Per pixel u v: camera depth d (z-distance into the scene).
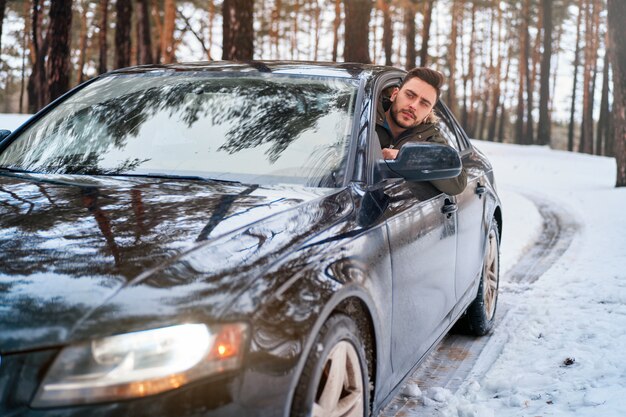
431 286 3.29
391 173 3.04
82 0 51.12
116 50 31.94
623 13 17.16
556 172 24.39
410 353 3.06
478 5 60.22
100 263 1.98
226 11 13.10
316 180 2.84
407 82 3.51
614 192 15.94
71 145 3.26
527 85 54.94
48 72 21.31
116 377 1.74
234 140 3.08
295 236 2.29
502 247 8.14
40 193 2.61
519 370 3.96
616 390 3.48
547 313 5.17
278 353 1.91
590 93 56.19
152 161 3.04
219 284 1.93
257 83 3.40
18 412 1.72
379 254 2.61
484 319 4.60
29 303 1.83
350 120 3.14
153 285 1.89
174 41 36.50
